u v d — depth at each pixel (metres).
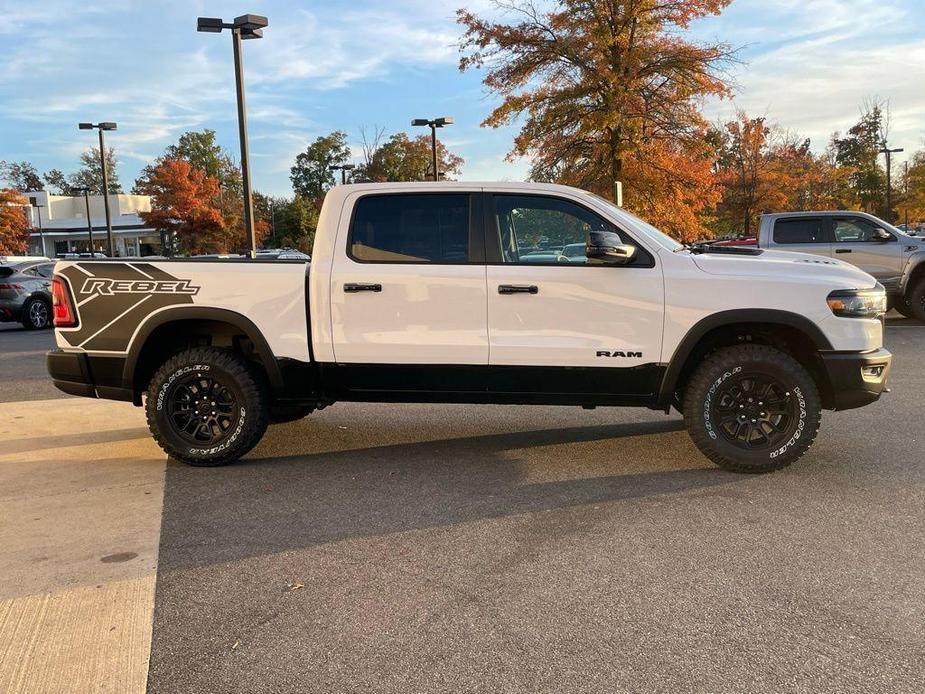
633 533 3.99
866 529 3.97
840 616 3.05
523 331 4.96
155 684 2.66
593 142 20.12
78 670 2.75
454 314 5.00
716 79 19.52
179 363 5.25
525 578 3.47
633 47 19.17
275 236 63.62
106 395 5.41
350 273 5.07
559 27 19.42
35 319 18.08
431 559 3.71
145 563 3.71
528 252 5.06
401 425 6.57
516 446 5.81
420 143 49.84
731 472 5.00
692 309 4.82
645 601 3.22
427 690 2.60
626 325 4.89
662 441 5.85
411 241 5.09
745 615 3.08
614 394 5.01
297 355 5.18
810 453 5.43
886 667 2.68
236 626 3.07
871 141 61.28
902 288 12.62
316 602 3.27
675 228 21.25
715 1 18.84
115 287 5.26
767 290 4.77
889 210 51.91
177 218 44.22
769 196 35.28
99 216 72.00
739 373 4.83
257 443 5.62
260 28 16.36
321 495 4.72
